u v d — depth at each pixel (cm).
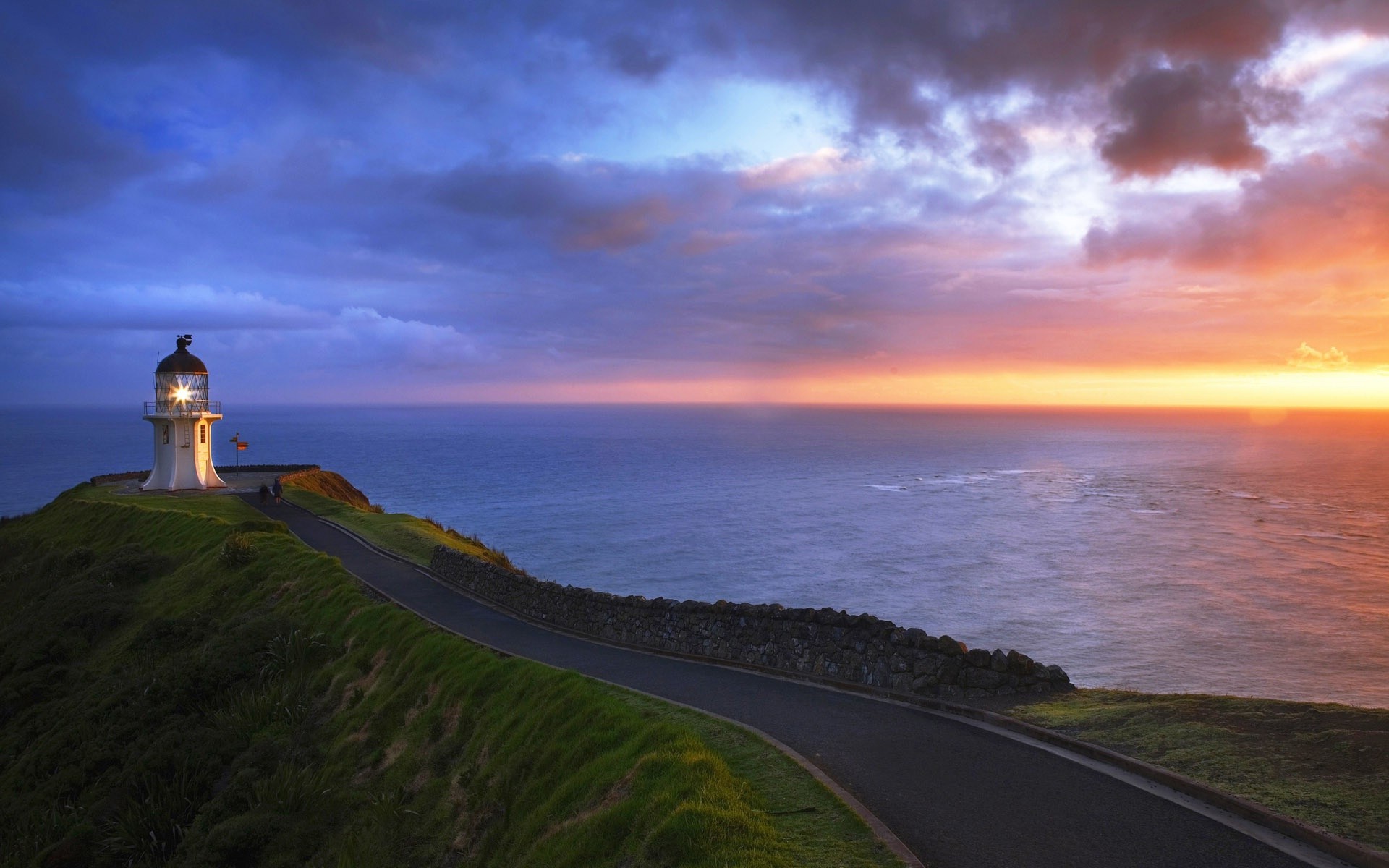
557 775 1305
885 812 938
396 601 2739
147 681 2392
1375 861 727
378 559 3647
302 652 2386
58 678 2822
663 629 2073
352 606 2605
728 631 1908
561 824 1151
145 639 2775
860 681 1573
